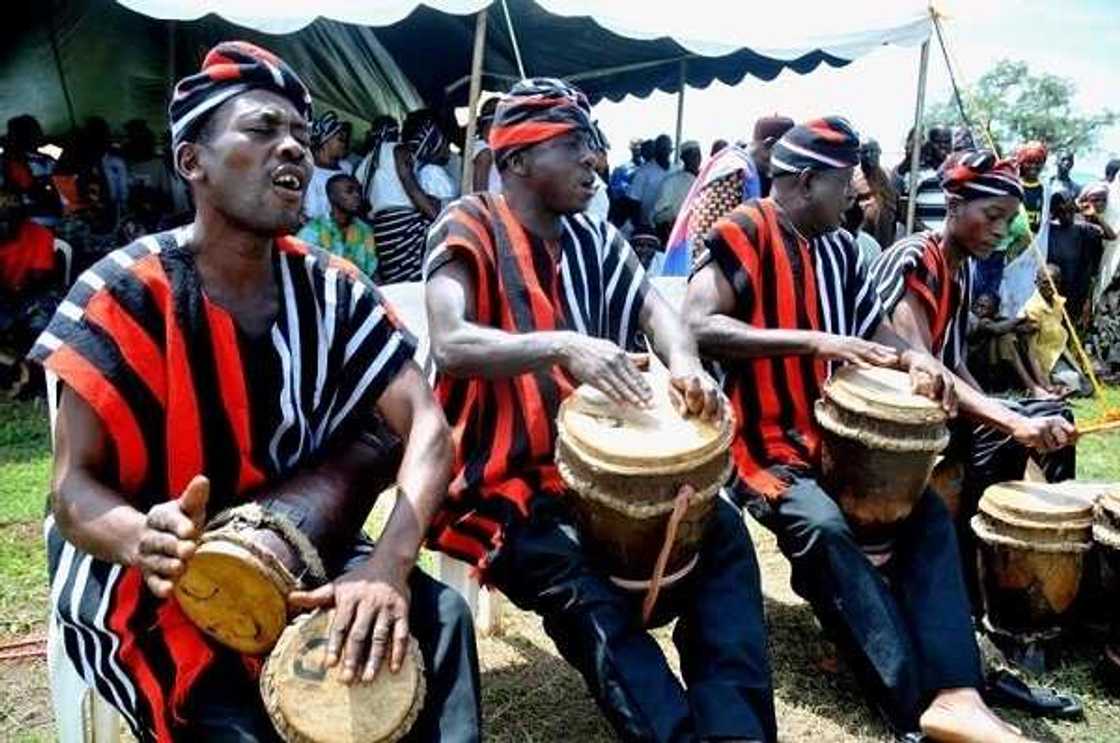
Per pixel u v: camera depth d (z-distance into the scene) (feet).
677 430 7.71
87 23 29.66
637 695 7.52
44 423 19.22
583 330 8.84
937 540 9.33
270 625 5.95
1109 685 10.10
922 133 25.71
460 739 6.06
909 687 8.66
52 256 21.76
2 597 11.36
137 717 6.42
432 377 8.89
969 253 10.94
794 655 10.65
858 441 8.93
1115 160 31.09
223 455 6.50
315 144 21.84
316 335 6.75
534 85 8.61
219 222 6.34
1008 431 10.15
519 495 8.30
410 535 6.41
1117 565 9.64
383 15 19.12
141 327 6.23
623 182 35.40
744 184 16.44
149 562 5.49
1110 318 29.01
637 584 7.96
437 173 23.93
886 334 10.52
